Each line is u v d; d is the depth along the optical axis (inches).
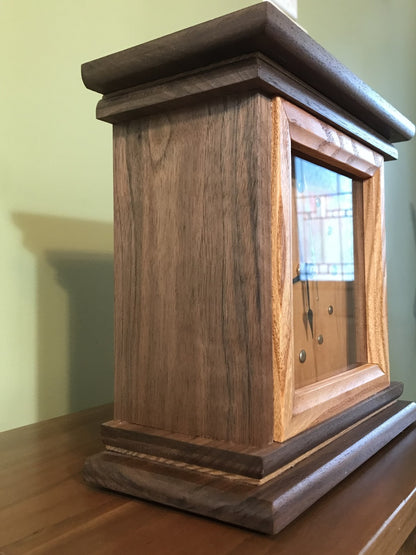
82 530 15.8
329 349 23.2
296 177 20.7
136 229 20.2
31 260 28.0
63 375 29.6
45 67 28.8
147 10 34.9
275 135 17.7
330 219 23.7
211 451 17.3
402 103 71.4
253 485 16.5
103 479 18.7
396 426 24.1
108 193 32.7
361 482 19.3
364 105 21.8
